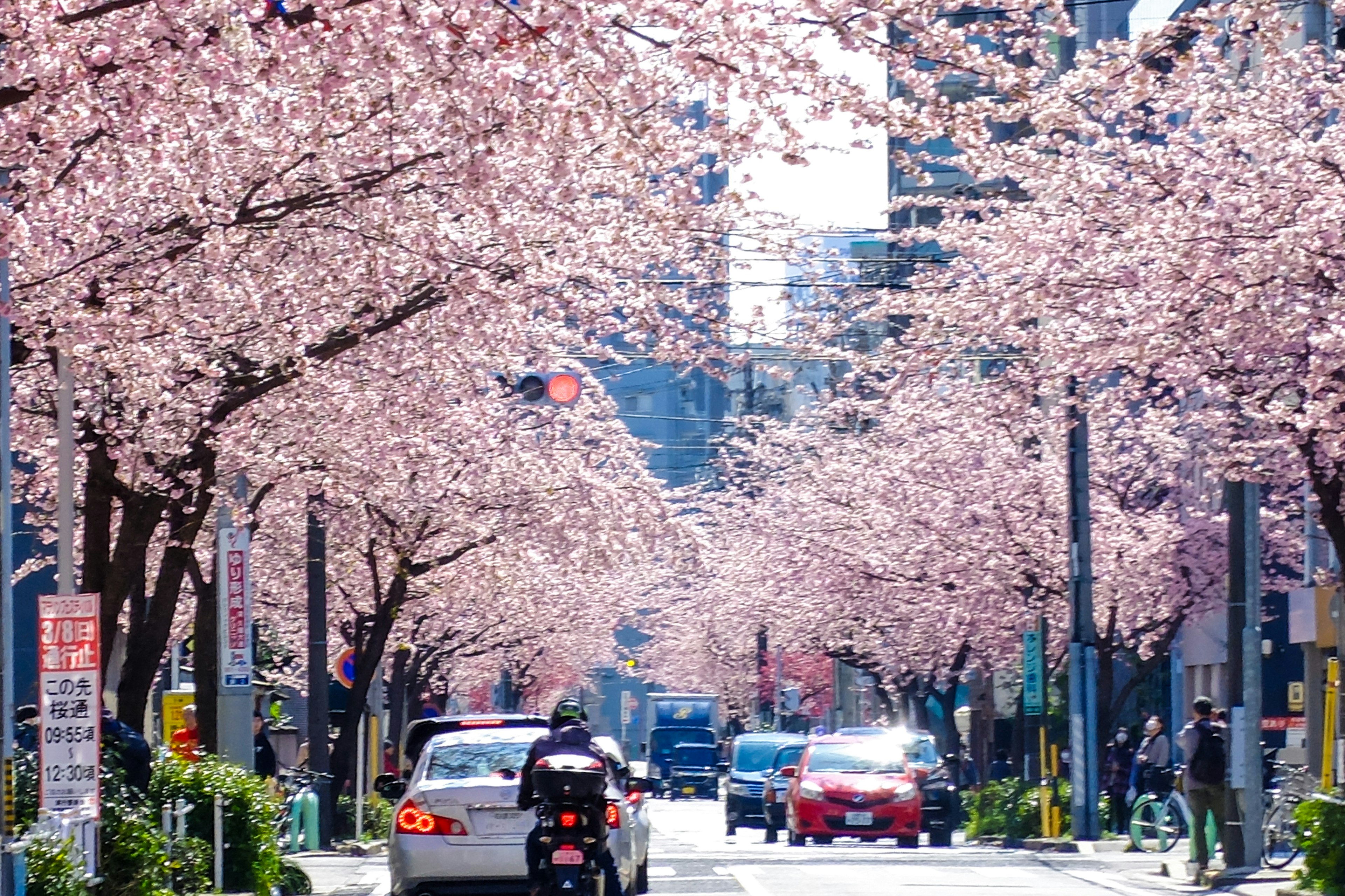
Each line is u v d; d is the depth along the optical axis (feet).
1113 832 240.53
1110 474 275.18
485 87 85.40
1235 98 144.77
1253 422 162.20
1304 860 143.54
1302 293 133.69
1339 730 177.88
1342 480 150.82
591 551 242.17
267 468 158.71
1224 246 132.57
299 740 282.56
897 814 225.97
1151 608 274.57
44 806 89.04
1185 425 239.30
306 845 201.87
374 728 289.94
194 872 115.14
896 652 344.49
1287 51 145.07
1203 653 323.98
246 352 130.93
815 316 136.56
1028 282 148.77
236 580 147.54
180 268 113.80
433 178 105.60
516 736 122.83
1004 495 280.51
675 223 95.45
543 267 115.65
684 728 596.29
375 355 132.16
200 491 135.03
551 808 100.63
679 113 105.19
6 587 78.48
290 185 108.47
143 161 99.30
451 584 265.13
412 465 197.67
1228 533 165.68
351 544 231.91
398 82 91.71
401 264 115.96
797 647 399.44
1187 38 105.81
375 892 146.82
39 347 106.32
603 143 112.68
